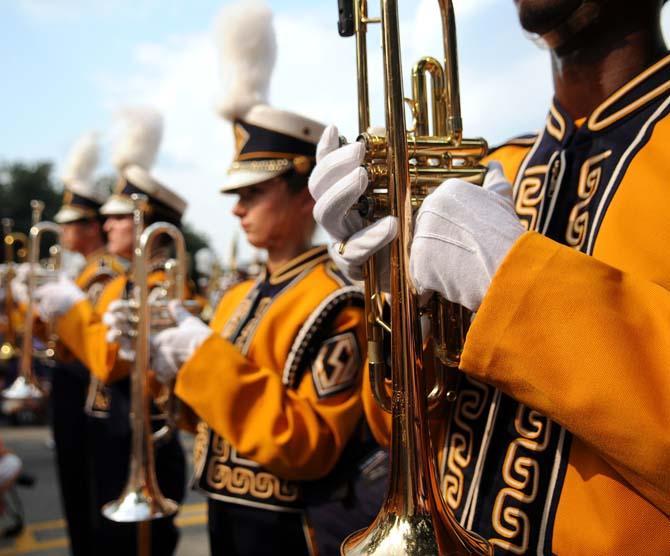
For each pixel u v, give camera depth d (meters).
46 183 36.59
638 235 0.89
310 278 1.97
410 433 0.88
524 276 0.83
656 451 0.75
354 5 0.99
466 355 0.87
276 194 2.06
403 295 0.89
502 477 0.98
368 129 1.00
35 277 3.97
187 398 1.84
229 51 2.17
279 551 1.84
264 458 1.72
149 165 3.85
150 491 2.23
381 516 0.89
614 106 1.01
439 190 0.91
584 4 1.00
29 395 3.87
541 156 1.14
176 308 2.06
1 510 4.41
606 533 0.84
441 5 0.98
